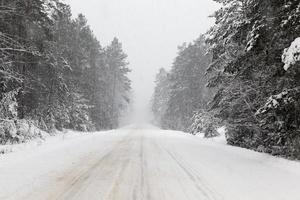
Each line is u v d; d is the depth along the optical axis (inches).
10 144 783.7
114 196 299.7
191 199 297.7
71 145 714.8
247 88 740.7
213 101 869.2
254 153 594.9
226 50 788.0
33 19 879.7
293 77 510.3
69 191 314.2
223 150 694.5
